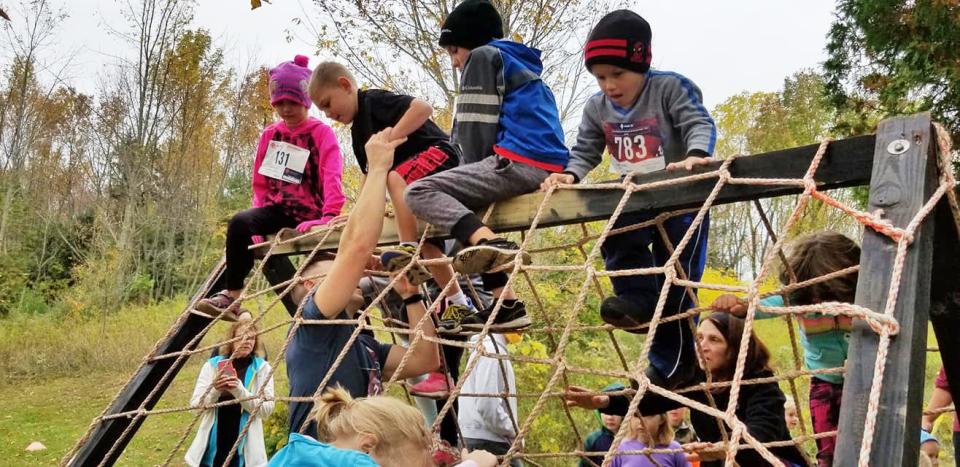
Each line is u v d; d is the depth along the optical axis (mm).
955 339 1914
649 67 2627
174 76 22500
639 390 1803
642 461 3438
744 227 15602
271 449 5898
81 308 16844
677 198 2166
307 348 2641
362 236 2572
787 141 17703
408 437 2041
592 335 7520
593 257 2168
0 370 12820
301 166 3912
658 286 2656
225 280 4129
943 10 10539
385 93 3168
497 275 2791
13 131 24984
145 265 21578
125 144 21688
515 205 2594
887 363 1447
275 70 3926
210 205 23781
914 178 1642
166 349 3816
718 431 2988
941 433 5691
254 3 2838
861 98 11953
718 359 2891
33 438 8938
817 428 2820
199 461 4168
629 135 2715
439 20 8328
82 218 23156
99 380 12867
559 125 2787
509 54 2785
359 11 8320
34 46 25609
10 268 19984
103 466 3467
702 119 2480
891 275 1548
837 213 9555
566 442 5875
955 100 10586
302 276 3371
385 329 2535
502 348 4035
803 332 2832
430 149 3023
